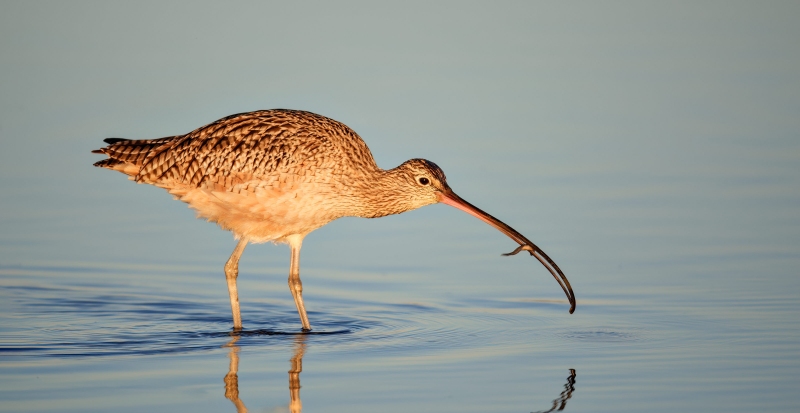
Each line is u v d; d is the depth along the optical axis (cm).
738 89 2611
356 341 1460
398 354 1389
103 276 1795
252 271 1859
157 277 1805
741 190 2133
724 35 2892
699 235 1938
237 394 1213
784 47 2838
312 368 1322
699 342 1421
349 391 1225
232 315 1606
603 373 1295
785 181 2164
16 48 2680
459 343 1444
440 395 1211
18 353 1378
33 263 1841
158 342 1450
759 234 1933
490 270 1838
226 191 1561
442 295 1711
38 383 1247
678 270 1777
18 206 2080
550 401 1191
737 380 1260
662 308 1594
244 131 1566
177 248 1955
